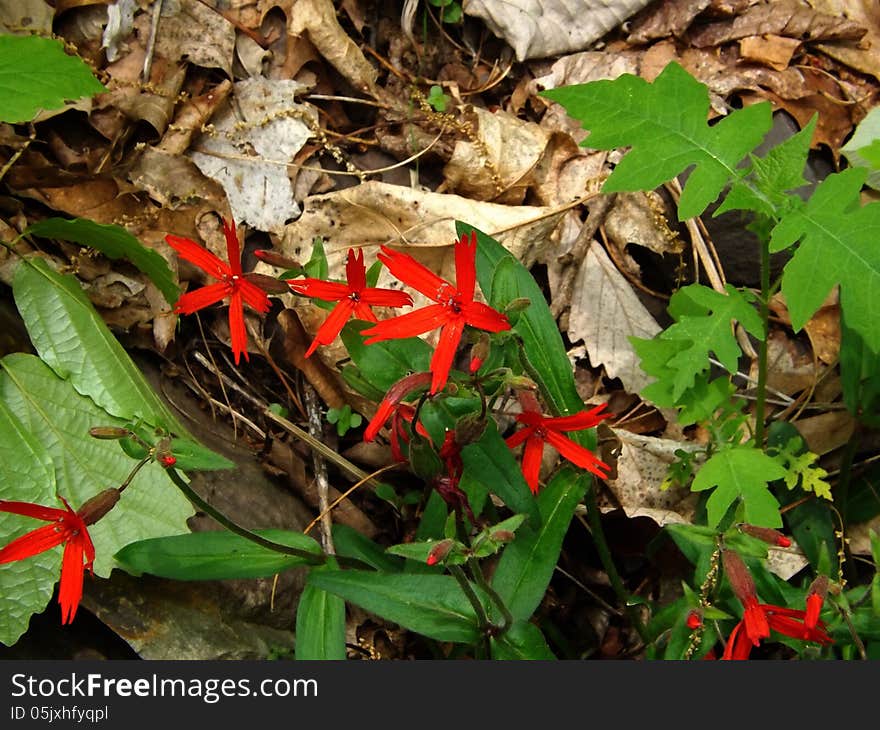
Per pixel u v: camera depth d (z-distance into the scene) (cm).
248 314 78
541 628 76
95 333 72
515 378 60
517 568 67
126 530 70
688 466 74
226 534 67
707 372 73
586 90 67
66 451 70
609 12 87
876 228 63
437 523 69
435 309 60
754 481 65
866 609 66
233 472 75
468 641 65
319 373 78
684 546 71
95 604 69
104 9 80
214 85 82
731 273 81
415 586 65
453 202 79
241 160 81
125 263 77
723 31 87
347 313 63
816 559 74
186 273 79
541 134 83
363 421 78
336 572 65
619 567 79
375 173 82
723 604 70
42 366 71
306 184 81
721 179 65
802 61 86
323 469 77
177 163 79
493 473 63
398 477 78
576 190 83
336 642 65
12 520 68
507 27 85
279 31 83
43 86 66
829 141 84
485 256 70
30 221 76
